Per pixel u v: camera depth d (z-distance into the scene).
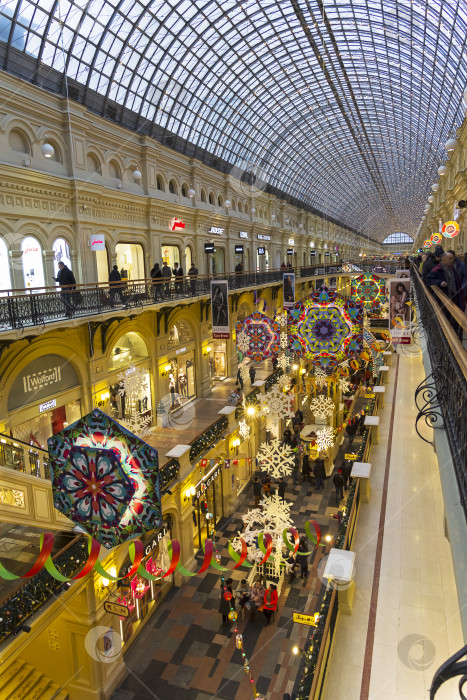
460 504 3.93
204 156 31.23
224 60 28.08
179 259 23.95
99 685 10.71
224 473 19.06
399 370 26.78
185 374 23.80
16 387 12.97
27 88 13.86
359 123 49.97
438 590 8.37
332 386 23.58
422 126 42.38
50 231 14.77
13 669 11.00
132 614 12.40
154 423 20.16
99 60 18.64
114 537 5.43
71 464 5.46
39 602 8.26
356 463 11.95
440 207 31.88
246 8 24.92
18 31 14.39
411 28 26.34
